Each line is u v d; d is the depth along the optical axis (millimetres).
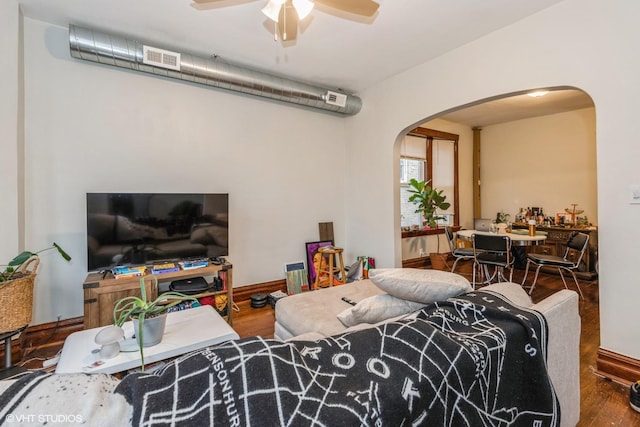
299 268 3914
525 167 5375
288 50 2926
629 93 1921
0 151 2189
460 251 4332
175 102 3121
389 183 3688
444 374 859
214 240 3068
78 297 2711
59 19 2461
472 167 5977
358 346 907
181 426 578
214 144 3350
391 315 1483
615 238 1989
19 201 2342
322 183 4160
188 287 2789
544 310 1249
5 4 2203
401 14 2348
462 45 2830
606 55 2008
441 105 3035
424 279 1442
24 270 2199
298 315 1931
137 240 2713
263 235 3703
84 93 2699
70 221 2664
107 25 2529
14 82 2232
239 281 3553
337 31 2588
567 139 4891
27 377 589
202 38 2721
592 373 2094
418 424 787
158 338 1626
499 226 4383
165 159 3082
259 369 700
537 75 2344
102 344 1420
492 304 1245
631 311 1936
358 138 4105
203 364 684
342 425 661
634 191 1908
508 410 1035
